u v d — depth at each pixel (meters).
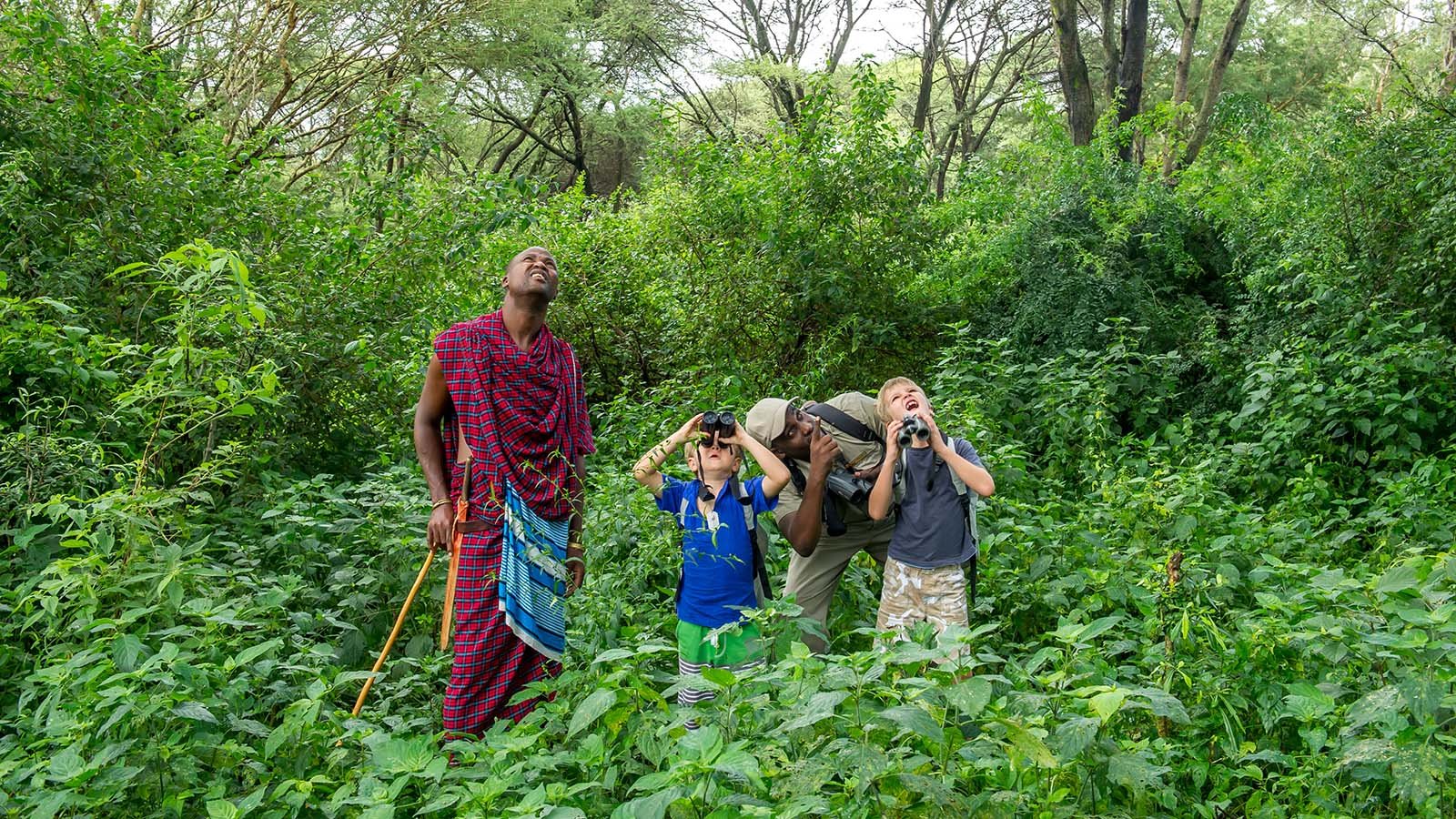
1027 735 2.40
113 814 2.76
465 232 6.90
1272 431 7.07
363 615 4.40
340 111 16.78
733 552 3.84
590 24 23.34
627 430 7.16
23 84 6.36
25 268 5.38
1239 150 11.84
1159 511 5.24
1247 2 16.89
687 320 9.10
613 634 3.88
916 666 2.82
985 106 29.97
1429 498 5.91
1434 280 7.88
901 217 9.33
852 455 4.39
